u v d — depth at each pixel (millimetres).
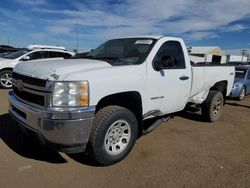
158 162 4039
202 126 6082
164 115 5062
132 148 4266
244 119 7086
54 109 3211
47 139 3268
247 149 4797
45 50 11859
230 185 3479
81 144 3381
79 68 3539
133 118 3984
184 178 3596
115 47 4852
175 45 4906
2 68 10508
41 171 3590
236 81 11055
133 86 3908
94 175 3557
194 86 5434
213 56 47250
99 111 3668
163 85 4488
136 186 3338
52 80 3240
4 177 3383
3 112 6336
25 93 3678
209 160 4219
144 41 4621
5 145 4355
